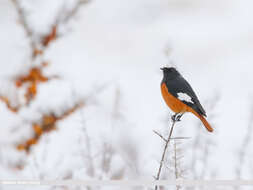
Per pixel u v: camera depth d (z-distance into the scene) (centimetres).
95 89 1148
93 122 1033
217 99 991
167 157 605
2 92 1180
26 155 1011
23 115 1116
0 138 1074
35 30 1249
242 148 860
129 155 914
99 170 804
